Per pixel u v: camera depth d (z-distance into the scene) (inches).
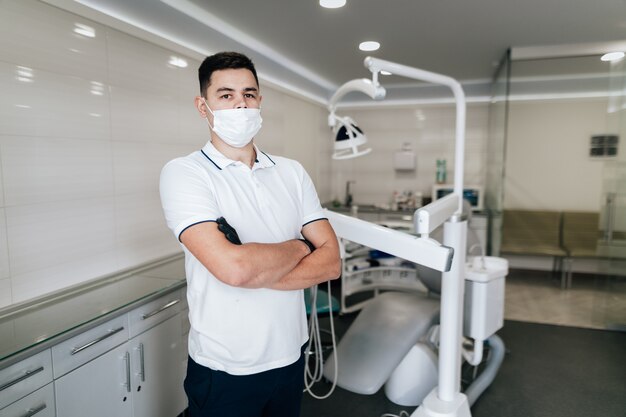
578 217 193.0
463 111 71.8
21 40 62.7
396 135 208.5
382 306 99.5
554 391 99.9
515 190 201.0
